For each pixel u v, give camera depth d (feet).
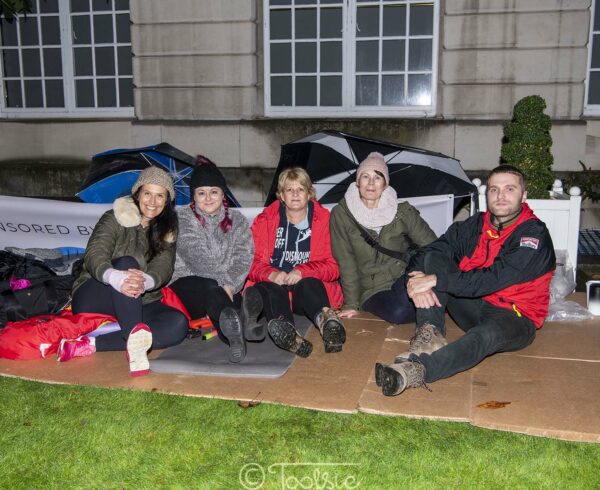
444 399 10.39
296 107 26.63
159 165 17.12
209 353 12.31
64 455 8.98
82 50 28.55
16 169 28.25
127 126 27.43
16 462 8.84
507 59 24.20
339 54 26.27
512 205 11.42
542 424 9.54
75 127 27.91
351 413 10.04
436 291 11.68
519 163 16.61
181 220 13.15
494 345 11.07
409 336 13.23
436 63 25.31
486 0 23.99
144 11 26.53
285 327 11.53
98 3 28.14
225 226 13.24
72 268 14.90
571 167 24.25
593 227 24.21
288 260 14.10
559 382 10.96
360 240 13.89
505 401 10.28
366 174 13.47
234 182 26.61
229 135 26.40
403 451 8.99
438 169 16.61
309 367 11.68
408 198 16.24
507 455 8.87
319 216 14.03
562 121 23.98
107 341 12.36
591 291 14.43
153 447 9.15
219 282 13.32
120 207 12.31
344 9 25.73
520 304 11.71
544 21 23.72
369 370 11.54
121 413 10.09
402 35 25.67
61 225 17.02
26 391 10.92
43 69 28.96
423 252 12.58
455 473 8.49
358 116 26.22
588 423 9.56
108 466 8.73
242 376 11.32
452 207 16.21
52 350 12.30
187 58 26.50
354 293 14.20
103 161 17.46
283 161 17.92
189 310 13.28
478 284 11.40
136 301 11.64
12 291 13.46
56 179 27.99
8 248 16.52
